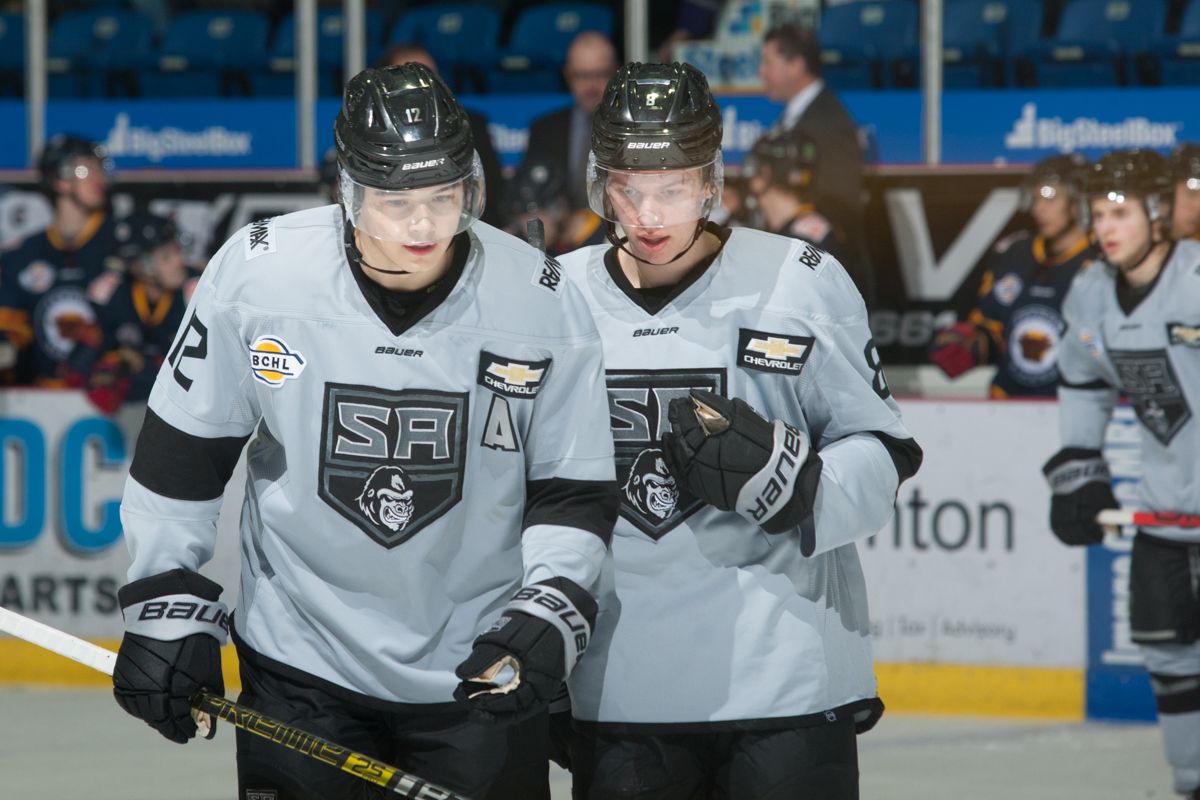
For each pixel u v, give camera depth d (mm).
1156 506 10383
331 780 5461
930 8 15766
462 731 5500
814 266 5895
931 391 14977
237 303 5336
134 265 14609
